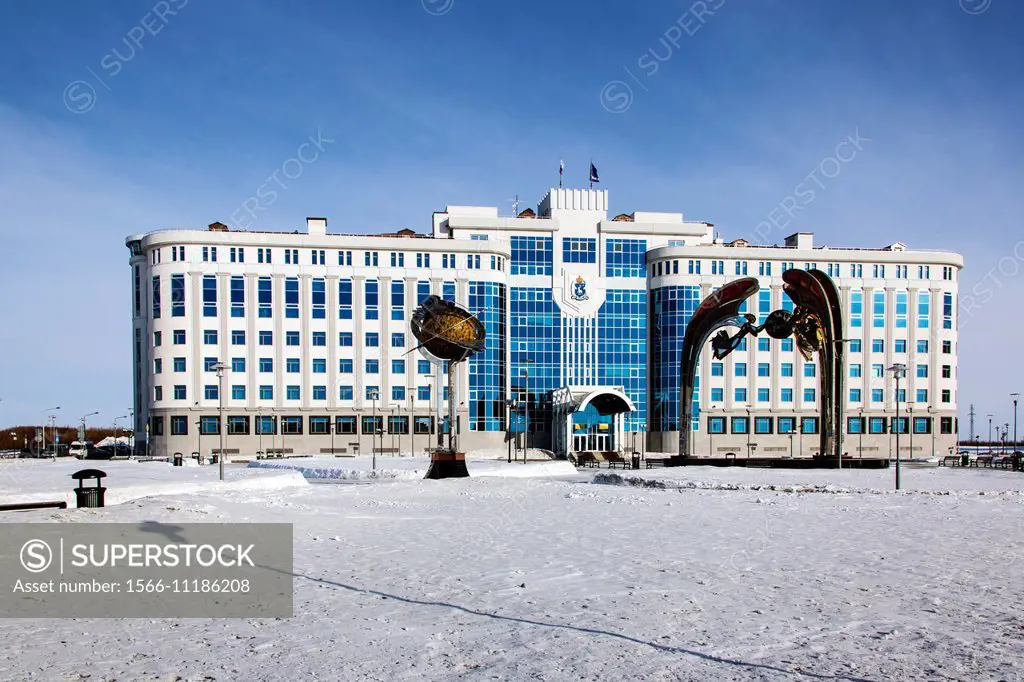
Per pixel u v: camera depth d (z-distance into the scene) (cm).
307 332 10219
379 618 1373
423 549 2159
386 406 10362
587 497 3903
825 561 1959
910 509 3284
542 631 1285
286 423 10119
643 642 1218
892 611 1423
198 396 9906
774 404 10938
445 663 1108
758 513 3123
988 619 1363
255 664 1102
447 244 10600
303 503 3497
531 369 11000
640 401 11131
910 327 11112
